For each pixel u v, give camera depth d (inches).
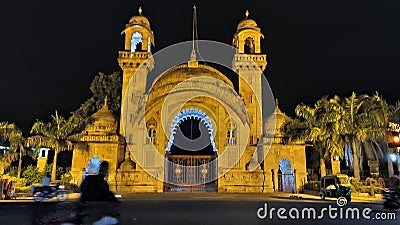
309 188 1691.7
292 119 1918.1
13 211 786.2
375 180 1706.4
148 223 624.7
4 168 1765.5
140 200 1229.7
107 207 498.3
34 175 1726.1
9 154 1748.3
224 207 966.4
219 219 697.0
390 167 1713.8
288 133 1829.5
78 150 1774.1
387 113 1718.8
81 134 1777.8
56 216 553.9
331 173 1887.3
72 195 1230.3
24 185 1628.9
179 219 690.8
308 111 1752.0
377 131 1688.0
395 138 1082.7
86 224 493.0
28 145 1748.3
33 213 690.2
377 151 1943.9
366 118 1695.4
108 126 1814.7
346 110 1748.3
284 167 1888.5
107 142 1754.4
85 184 502.0
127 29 2000.5
